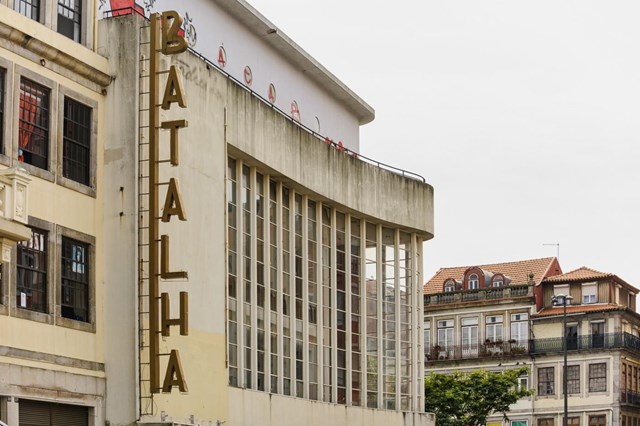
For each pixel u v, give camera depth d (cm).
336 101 4894
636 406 8444
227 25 4062
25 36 2752
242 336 3616
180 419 3095
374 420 4362
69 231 2877
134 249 2962
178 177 3191
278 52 4406
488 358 8588
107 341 2952
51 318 2788
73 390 2825
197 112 3319
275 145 3809
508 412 8494
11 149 2709
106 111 3031
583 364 8375
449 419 7431
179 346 3117
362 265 4438
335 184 4209
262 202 3828
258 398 3638
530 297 8544
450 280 9044
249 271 3716
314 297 4138
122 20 3052
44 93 2853
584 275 8694
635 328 8688
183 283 3177
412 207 4659
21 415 2680
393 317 4578
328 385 4172
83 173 2969
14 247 2688
